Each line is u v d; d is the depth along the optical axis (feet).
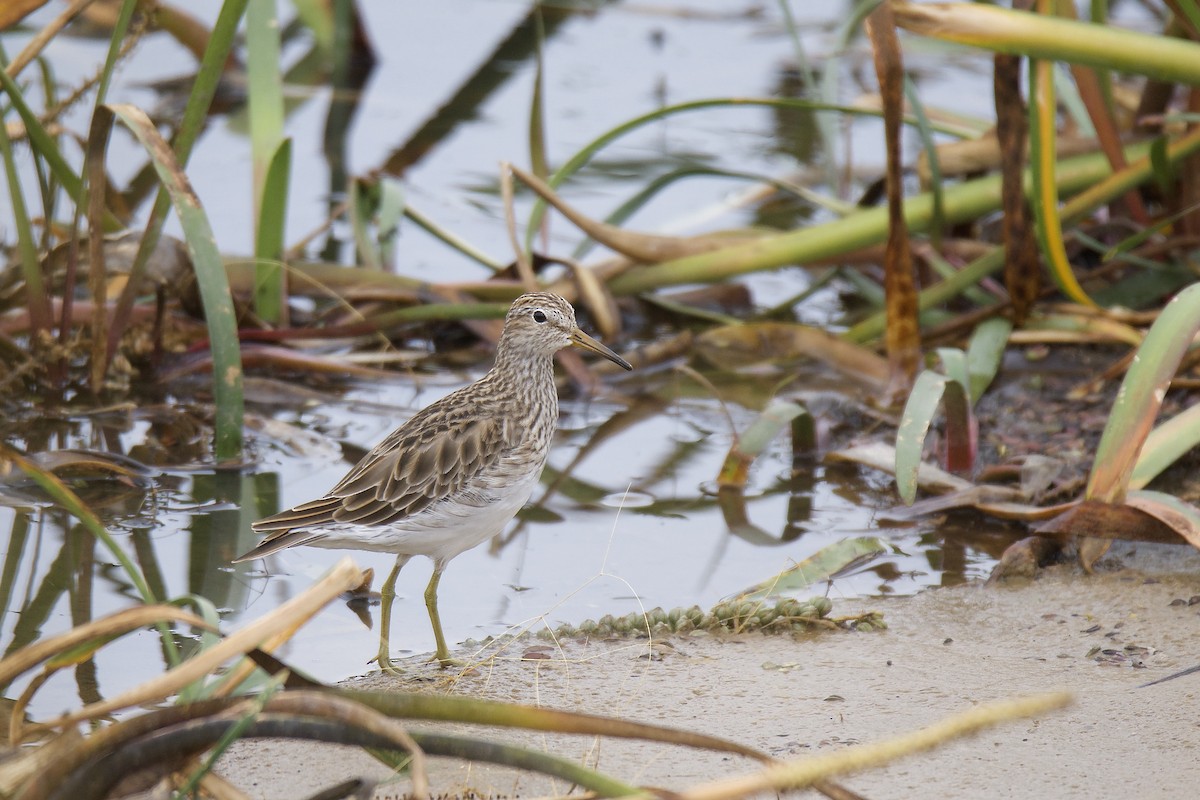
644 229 55.11
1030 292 43.70
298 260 49.21
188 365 45.44
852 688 27.84
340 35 69.21
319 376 46.29
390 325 46.37
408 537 30.35
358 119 66.64
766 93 67.46
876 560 34.50
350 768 24.71
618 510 37.86
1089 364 45.32
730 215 57.31
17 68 39.65
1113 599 31.71
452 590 33.65
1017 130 41.37
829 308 52.13
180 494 37.91
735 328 47.55
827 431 41.86
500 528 32.32
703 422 43.78
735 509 37.88
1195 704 26.43
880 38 39.14
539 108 47.98
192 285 45.85
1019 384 44.04
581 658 29.60
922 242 48.24
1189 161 44.50
